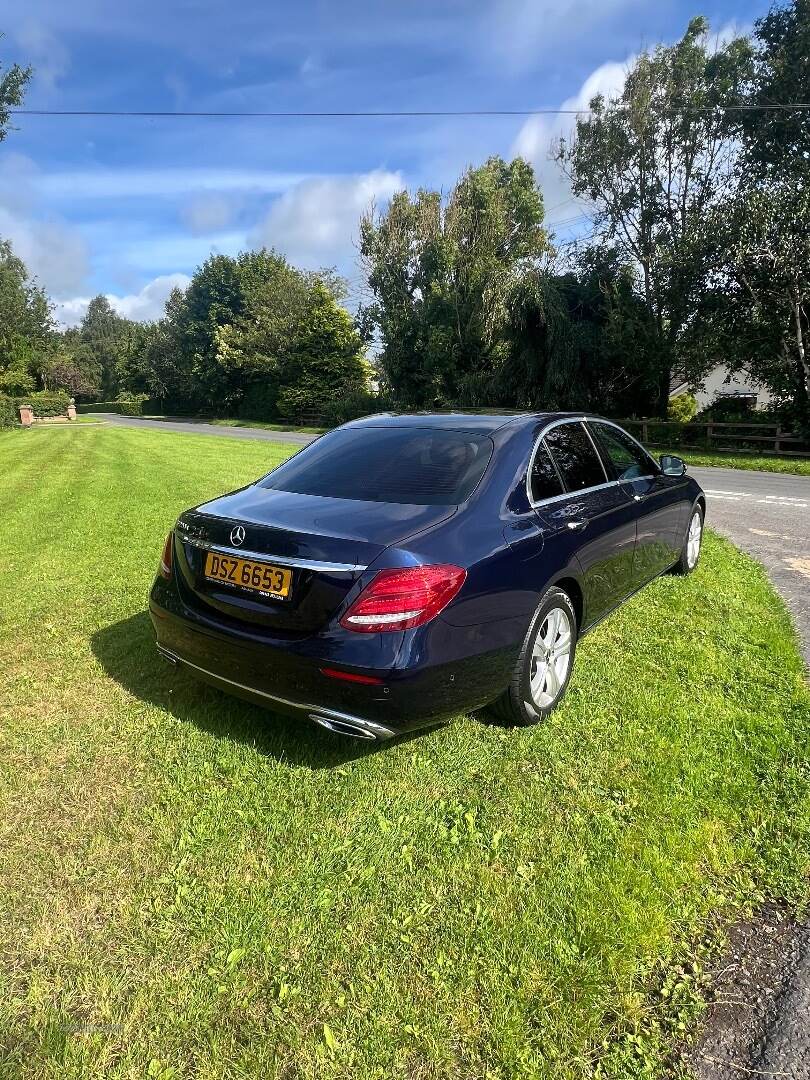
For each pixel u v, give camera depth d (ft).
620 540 13.12
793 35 67.00
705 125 71.46
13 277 178.60
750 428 64.49
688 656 12.94
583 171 78.07
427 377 99.55
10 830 8.05
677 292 68.18
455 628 8.50
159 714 10.84
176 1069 5.32
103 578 18.69
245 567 9.03
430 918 6.78
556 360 76.48
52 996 5.93
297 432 109.19
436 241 97.55
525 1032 5.62
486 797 8.75
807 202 56.65
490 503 9.78
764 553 21.90
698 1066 5.40
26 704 11.14
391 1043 5.51
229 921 6.73
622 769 9.34
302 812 8.43
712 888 7.23
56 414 168.86
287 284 151.84
